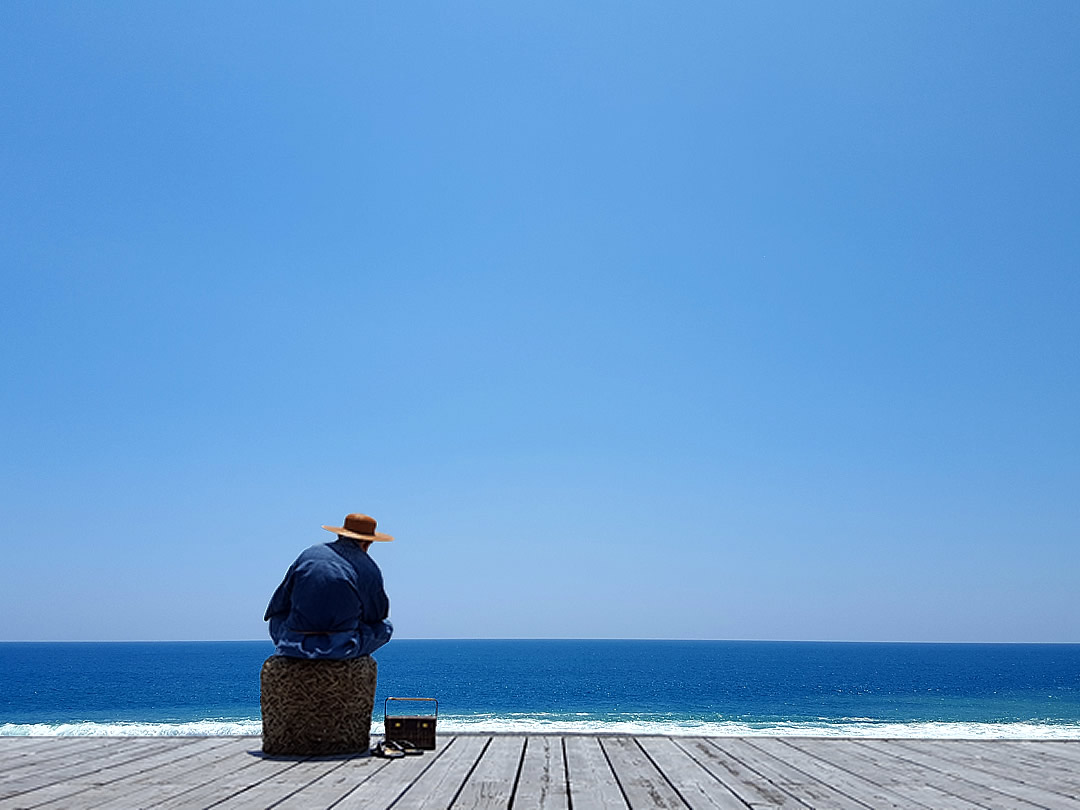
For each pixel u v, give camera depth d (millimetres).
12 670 95125
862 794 4539
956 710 44656
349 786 4605
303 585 5805
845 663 131625
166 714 39562
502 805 4133
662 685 69562
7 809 3945
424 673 90438
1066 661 146875
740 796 4438
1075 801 4379
